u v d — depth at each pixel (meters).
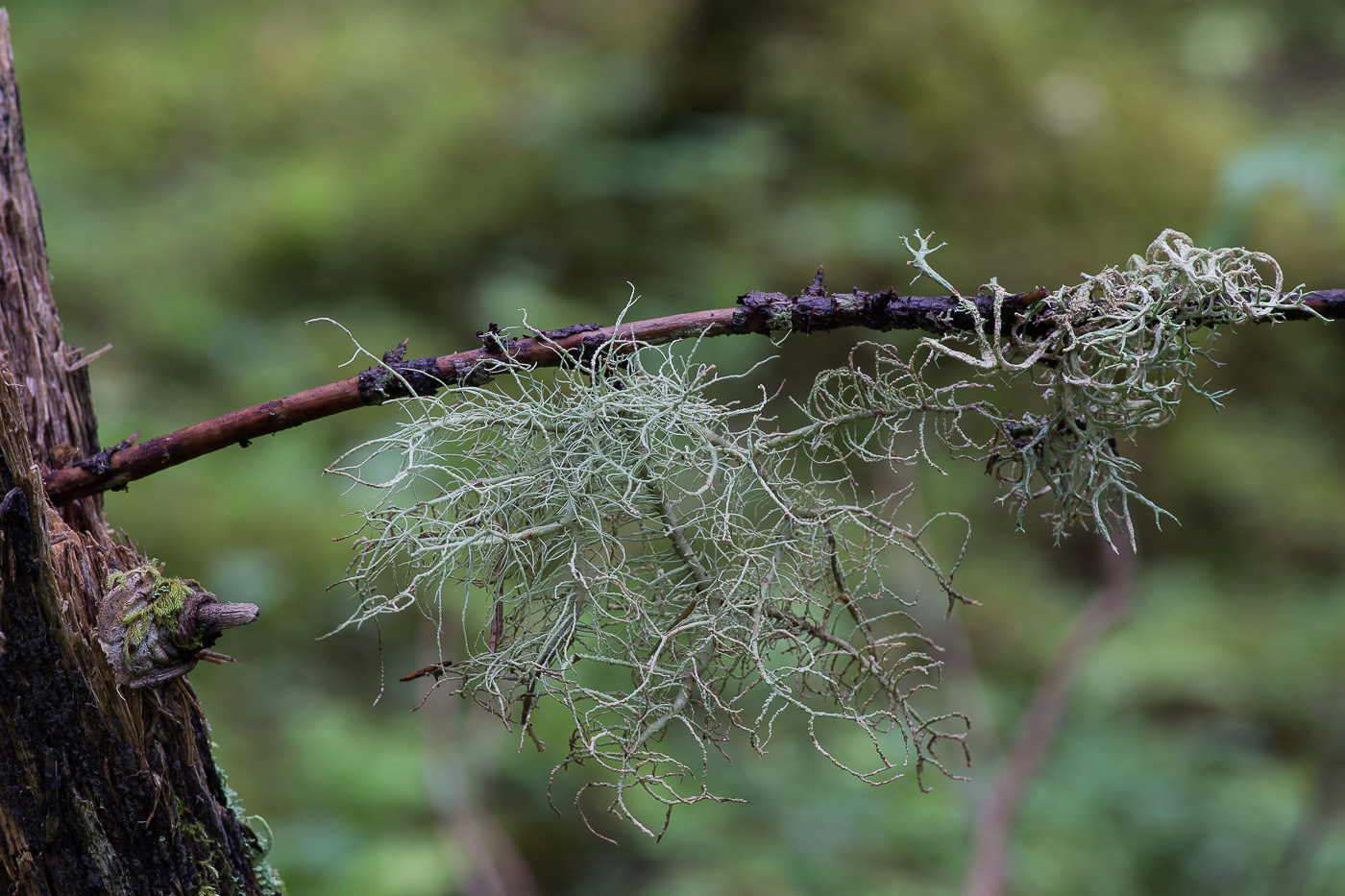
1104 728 2.97
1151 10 5.45
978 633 3.23
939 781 2.56
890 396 1.03
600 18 4.65
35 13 4.71
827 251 3.90
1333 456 4.14
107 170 4.10
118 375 3.34
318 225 3.96
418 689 2.61
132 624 0.88
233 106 4.43
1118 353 0.95
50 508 0.91
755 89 4.25
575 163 4.14
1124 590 2.44
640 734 0.96
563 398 1.00
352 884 2.14
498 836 2.24
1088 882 2.44
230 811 1.02
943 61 4.28
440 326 3.87
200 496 3.01
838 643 1.03
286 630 2.75
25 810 0.87
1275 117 5.00
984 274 3.96
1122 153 4.24
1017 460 1.04
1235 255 0.99
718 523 1.01
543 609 0.99
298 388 3.50
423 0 4.98
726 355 3.51
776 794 2.47
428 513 0.96
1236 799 2.76
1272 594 3.71
